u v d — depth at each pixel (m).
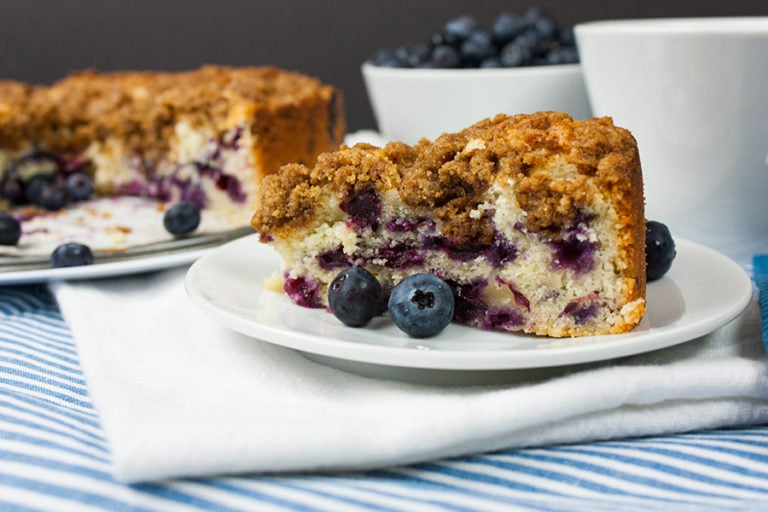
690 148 0.47
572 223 0.38
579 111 0.57
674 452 0.33
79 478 0.31
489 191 0.38
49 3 0.90
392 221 0.40
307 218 0.40
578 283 0.38
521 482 0.32
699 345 0.38
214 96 0.58
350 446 0.32
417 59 0.61
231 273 0.42
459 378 0.36
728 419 0.34
